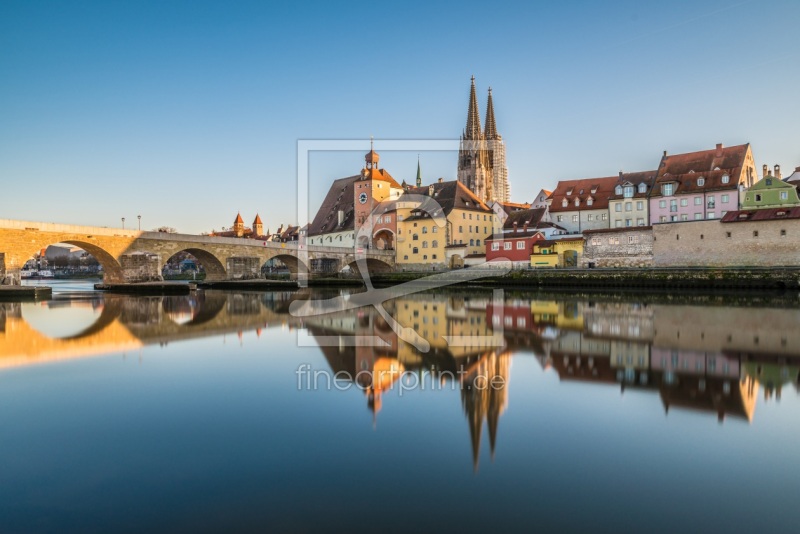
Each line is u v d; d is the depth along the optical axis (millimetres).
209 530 7934
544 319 34812
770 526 7930
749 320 33188
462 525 8016
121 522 8164
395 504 8680
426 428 12328
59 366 19938
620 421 12711
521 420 12828
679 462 10273
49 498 8969
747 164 89500
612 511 8406
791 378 17062
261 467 10203
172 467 10234
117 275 73875
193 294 68562
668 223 74438
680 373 17938
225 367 19516
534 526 7980
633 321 33156
